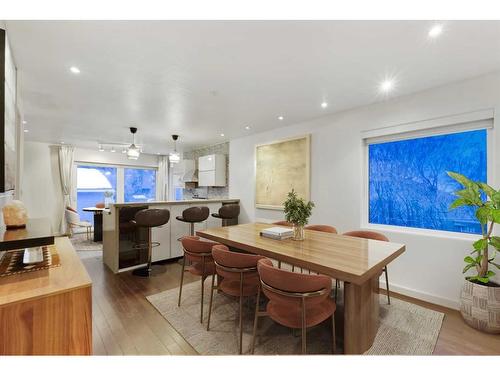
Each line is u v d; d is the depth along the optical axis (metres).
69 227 6.08
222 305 2.55
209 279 3.29
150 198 8.02
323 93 2.83
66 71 2.29
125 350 1.84
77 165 6.60
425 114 2.73
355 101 3.09
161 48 1.91
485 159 2.47
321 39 1.78
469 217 2.60
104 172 7.13
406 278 2.87
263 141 4.76
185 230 4.32
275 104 3.21
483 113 2.37
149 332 2.07
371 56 2.02
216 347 1.88
